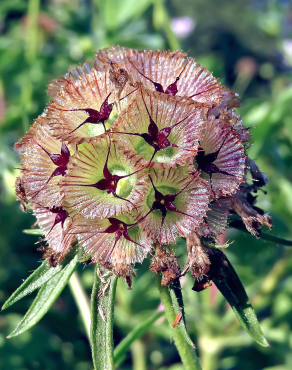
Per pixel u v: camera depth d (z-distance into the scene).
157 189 0.09
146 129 0.09
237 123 0.10
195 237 0.09
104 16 0.22
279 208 0.18
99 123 0.10
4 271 0.19
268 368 0.17
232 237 0.19
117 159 0.09
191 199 0.09
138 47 0.22
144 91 0.09
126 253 0.09
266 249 0.19
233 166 0.10
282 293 0.19
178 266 0.09
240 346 0.19
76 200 0.09
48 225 0.10
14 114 0.20
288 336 0.18
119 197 0.09
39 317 0.10
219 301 0.18
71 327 0.19
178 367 0.18
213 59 0.24
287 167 0.21
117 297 0.18
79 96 0.10
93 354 0.09
